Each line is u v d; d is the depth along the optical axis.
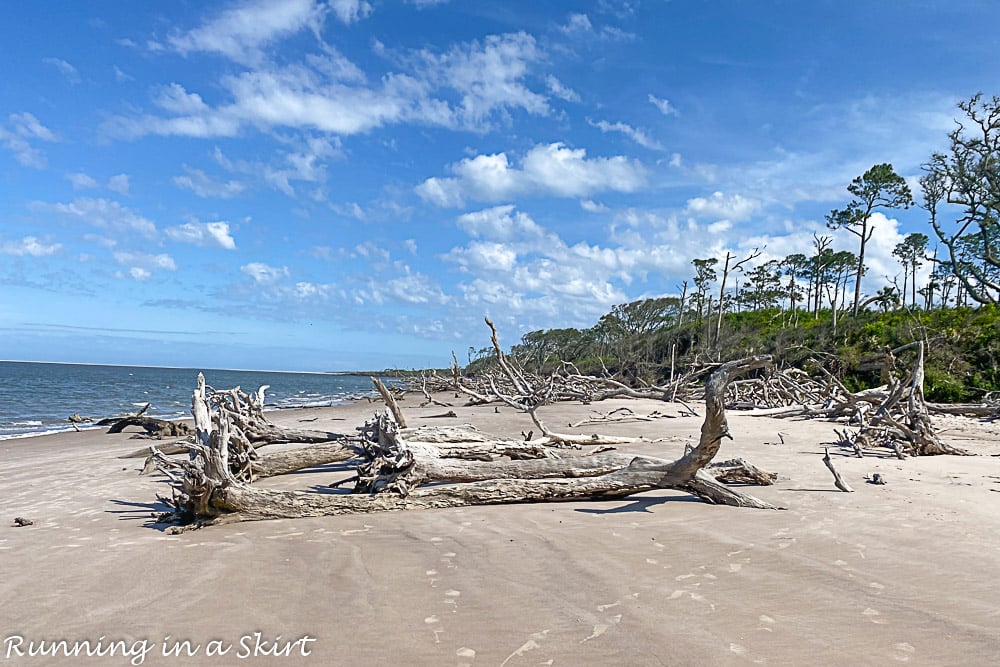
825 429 14.79
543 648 3.12
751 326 56.72
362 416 23.80
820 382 23.84
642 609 3.61
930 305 57.62
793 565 4.38
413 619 3.51
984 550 4.69
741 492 6.58
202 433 7.16
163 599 3.88
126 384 61.38
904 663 2.92
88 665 3.03
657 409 25.61
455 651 3.10
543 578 4.20
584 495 6.82
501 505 6.75
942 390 23.08
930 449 10.45
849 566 4.34
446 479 6.99
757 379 21.45
